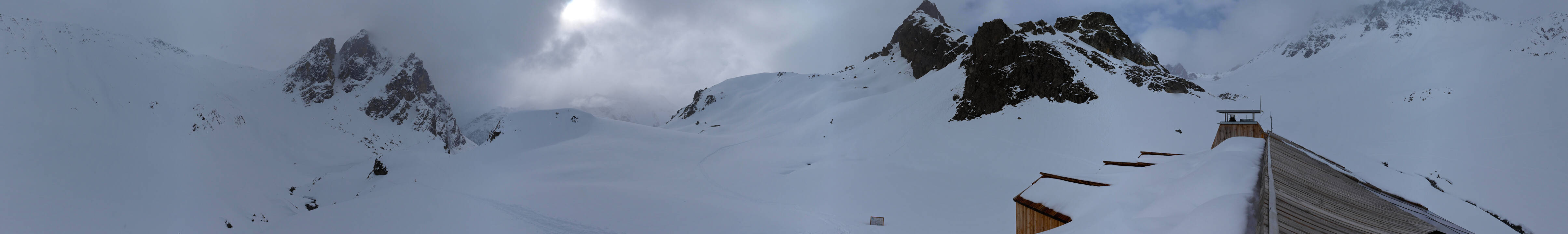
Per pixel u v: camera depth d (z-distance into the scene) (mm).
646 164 100562
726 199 63719
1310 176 12055
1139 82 78312
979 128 81312
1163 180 13945
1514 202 23328
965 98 93062
